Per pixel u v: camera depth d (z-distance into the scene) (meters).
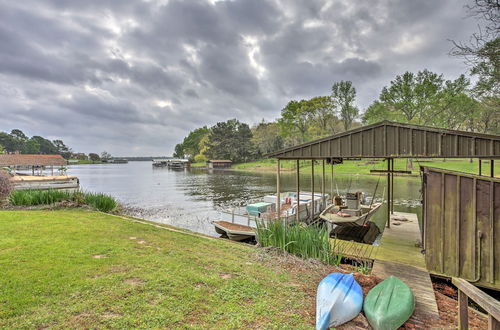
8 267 3.91
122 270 4.04
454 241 4.72
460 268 4.67
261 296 3.54
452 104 35.69
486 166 30.98
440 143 6.16
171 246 5.66
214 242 6.52
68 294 3.22
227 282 3.88
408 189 24.08
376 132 7.00
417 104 36.94
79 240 5.58
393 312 3.25
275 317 3.06
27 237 5.62
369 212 11.19
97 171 69.19
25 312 2.79
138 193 25.44
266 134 76.81
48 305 2.96
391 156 6.77
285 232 5.86
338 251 6.54
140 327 2.65
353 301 3.44
